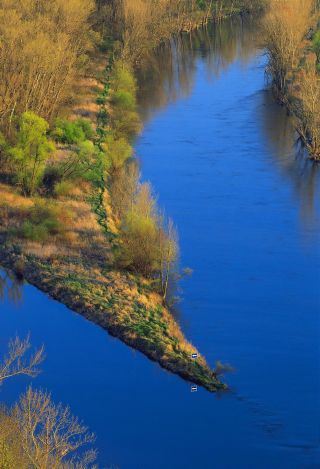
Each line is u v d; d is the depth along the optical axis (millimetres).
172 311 54469
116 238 61469
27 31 81375
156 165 77562
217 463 41281
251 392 46531
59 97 80250
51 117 79000
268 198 70938
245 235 64312
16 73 75688
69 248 60125
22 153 68312
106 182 71500
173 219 66938
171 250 56531
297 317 53781
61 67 80125
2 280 57406
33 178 67938
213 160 78812
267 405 45594
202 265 59938
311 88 80250
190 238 63875
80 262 58406
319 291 56656
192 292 56500
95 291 55125
